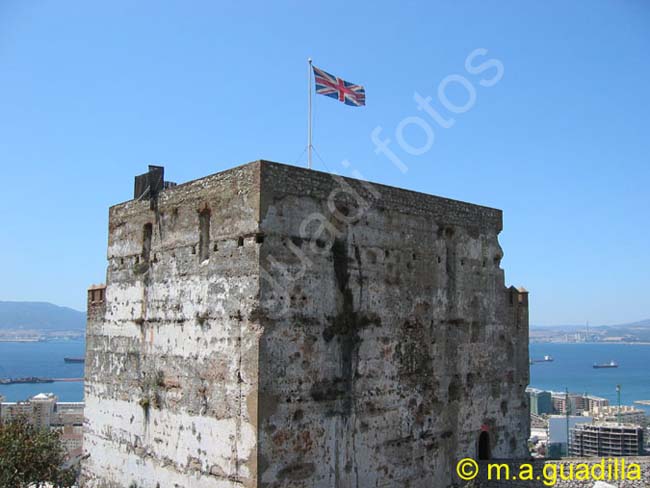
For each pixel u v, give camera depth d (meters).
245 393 24.78
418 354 30.98
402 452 29.61
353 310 28.11
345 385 27.38
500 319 36.22
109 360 33.34
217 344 26.36
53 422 92.50
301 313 26.12
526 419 37.22
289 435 25.14
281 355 25.23
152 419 29.64
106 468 32.69
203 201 28.09
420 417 30.73
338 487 26.66
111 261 34.16
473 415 33.75
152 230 31.23
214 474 25.80
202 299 27.39
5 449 34.31
